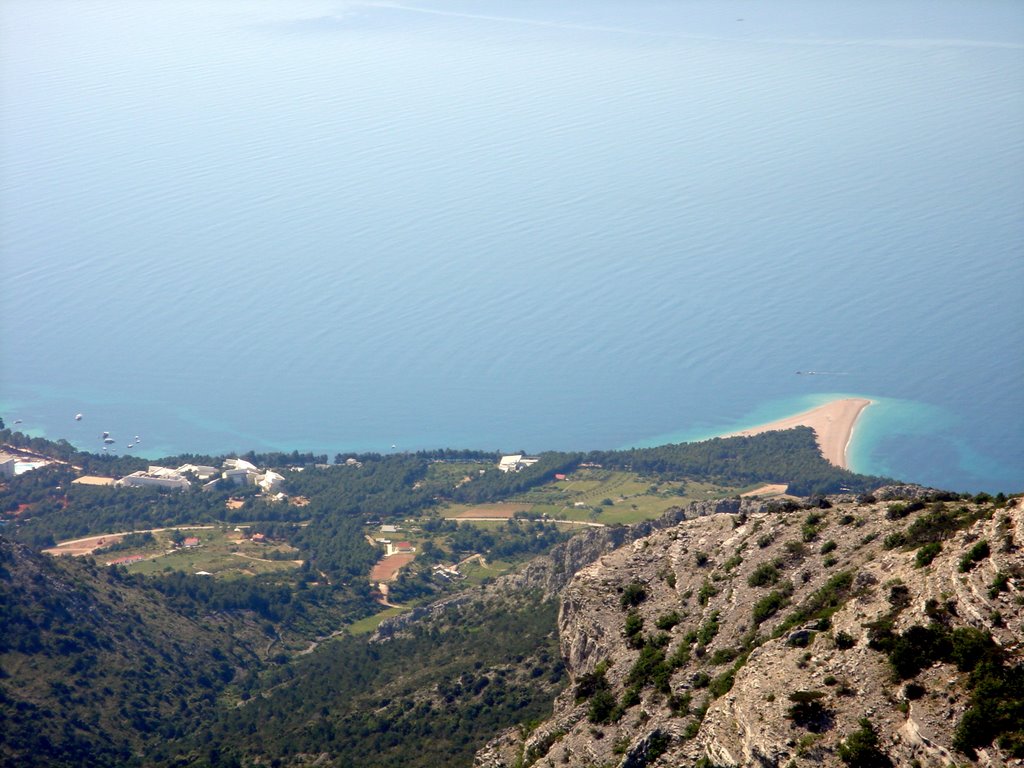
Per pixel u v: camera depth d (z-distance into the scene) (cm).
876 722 7156
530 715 13388
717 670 9781
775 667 7988
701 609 10969
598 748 9981
